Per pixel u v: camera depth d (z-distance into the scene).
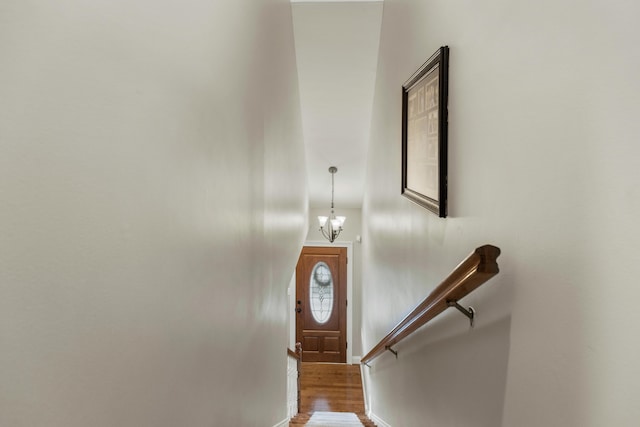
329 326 8.82
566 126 1.25
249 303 2.72
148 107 1.25
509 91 1.61
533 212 1.43
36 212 0.83
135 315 1.19
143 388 1.25
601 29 1.10
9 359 0.77
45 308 0.85
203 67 1.75
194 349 1.66
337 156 7.21
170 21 1.41
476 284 1.65
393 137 4.31
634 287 1.00
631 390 1.00
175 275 1.47
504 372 1.62
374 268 5.92
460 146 2.17
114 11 1.07
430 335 2.68
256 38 2.91
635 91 0.99
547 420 1.33
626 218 1.02
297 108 5.71
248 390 2.72
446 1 2.42
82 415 0.97
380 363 4.95
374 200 5.99
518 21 1.54
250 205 2.72
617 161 1.05
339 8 4.76
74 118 0.93
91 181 0.99
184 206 1.54
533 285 1.42
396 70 4.11
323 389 7.62
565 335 1.24
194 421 1.68
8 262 0.77
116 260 1.09
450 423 2.26
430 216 2.77
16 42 0.78
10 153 0.77
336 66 5.50
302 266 8.82
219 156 1.99
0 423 0.76
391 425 4.16
